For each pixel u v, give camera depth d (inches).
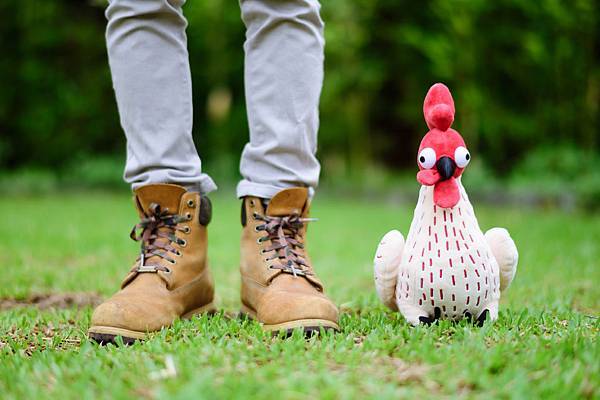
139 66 64.7
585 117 256.8
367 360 50.4
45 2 334.6
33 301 89.8
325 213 230.1
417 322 62.2
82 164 331.9
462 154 60.1
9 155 342.0
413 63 309.1
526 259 122.8
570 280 102.0
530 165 256.4
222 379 46.1
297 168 67.0
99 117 344.8
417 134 335.3
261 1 66.1
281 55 66.0
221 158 329.7
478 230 62.5
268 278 64.5
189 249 66.6
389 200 273.7
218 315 66.9
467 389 44.9
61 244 144.6
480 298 61.1
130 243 148.2
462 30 272.8
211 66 334.0
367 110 326.3
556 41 255.0
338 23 305.0
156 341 55.6
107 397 43.3
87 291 95.5
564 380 45.3
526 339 55.5
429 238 61.6
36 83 338.6
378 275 64.8
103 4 253.1
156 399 42.6
